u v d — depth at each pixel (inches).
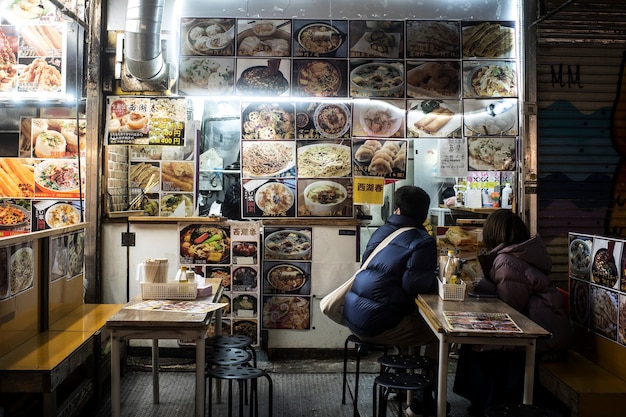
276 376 235.6
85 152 241.9
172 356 248.5
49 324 198.7
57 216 243.0
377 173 246.5
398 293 189.6
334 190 247.0
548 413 136.9
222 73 242.4
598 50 248.4
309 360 251.1
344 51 244.2
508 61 246.2
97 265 244.2
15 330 176.2
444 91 245.3
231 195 304.8
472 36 245.8
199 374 155.6
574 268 213.0
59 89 229.6
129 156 276.8
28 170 242.8
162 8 223.0
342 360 252.2
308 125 245.8
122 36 240.8
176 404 206.7
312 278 249.4
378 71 244.8
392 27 244.5
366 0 244.5
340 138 245.9
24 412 172.1
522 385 184.4
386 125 245.9
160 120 241.6
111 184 254.2
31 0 234.1
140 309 165.8
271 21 243.1
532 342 149.6
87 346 186.1
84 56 239.6
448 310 167.8
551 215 248.7
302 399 213.8
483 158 246.4
